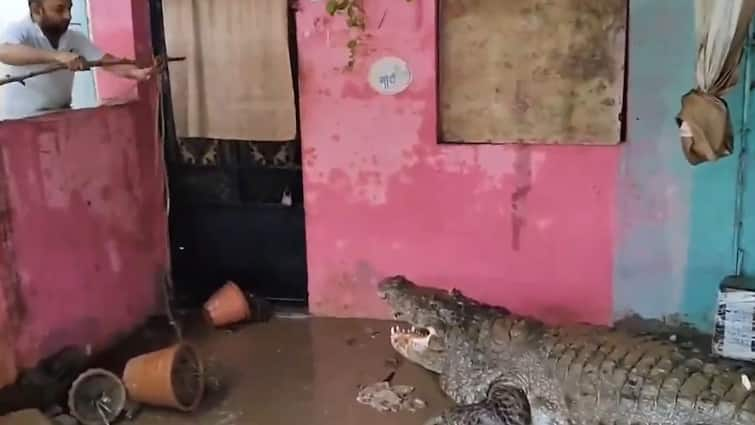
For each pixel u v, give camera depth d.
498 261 4.91
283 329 5.07
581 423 3.42
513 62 4.70
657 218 4.61
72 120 4.29
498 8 4.65
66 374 4.18
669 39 4.39
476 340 3.91
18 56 3.94
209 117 5.16
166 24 5.07
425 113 4.83
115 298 4.70
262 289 5.45
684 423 3.17
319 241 5.17
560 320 4.88
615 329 3.91
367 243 5.09
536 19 4.61
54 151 4.16
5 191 3.84
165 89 5.20
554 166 4.71
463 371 3.94
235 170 5.29
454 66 4.79
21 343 3.97
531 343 3.73
